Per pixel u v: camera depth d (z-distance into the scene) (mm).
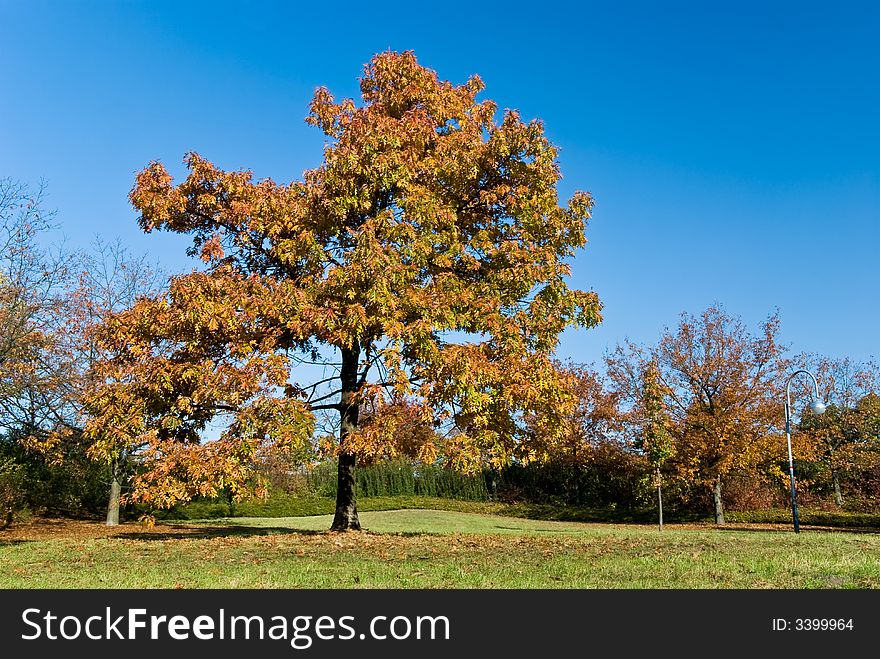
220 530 20156
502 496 46500
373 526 25562
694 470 31531
